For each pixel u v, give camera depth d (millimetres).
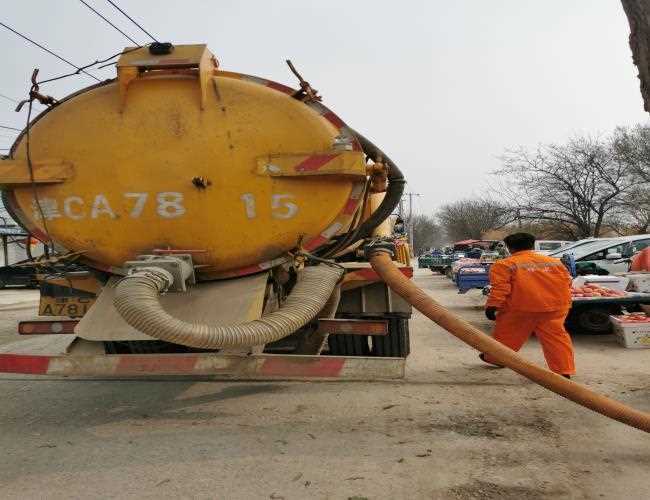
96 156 4691
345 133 4742
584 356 7461
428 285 21906
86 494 3564
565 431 4559
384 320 5543
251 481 3725
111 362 4234
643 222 32750
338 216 4738
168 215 4688
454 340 8883
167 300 4676
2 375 6777
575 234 35312
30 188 4777
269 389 6023
